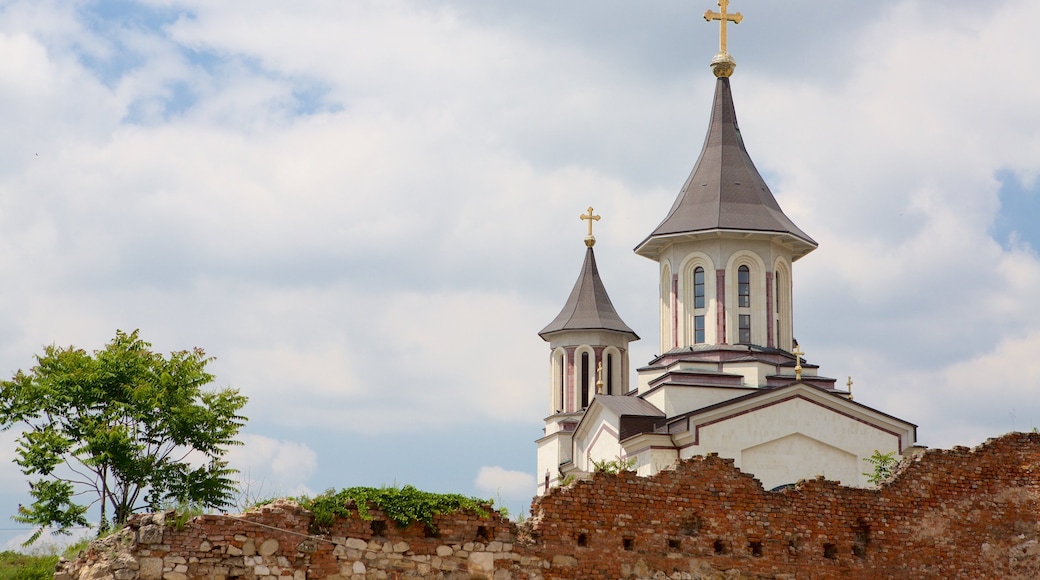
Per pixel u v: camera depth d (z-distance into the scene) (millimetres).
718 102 60188
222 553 25031
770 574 28250
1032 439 30781
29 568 28281
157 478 35031
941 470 30094
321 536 25656
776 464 48344
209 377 36906
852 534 29141
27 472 34688
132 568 24500
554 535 27047
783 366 54062
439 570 26156
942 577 29438
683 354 54875
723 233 54938
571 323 72562
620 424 51938
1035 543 30047
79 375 35969
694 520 28078
